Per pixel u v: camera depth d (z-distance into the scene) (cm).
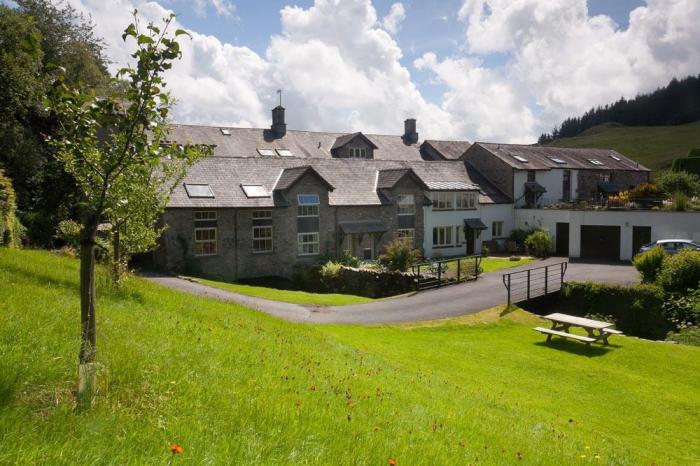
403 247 3105
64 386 536
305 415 615
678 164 5772
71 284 1227
